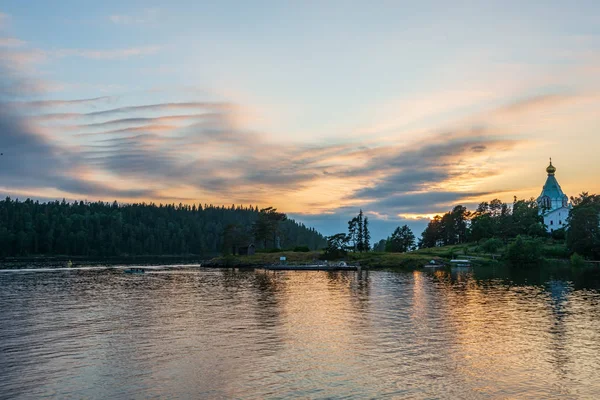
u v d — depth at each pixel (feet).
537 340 134.31
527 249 485.97
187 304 207.31
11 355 118.93
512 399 88.79
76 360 114.21
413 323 159.33
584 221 501.97
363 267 504.84
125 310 189.98
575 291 251.19
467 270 443.73
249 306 200.64
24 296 239.30
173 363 111.24
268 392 91.86
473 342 131.75
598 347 126.41
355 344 129.49
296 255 579.07
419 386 95.40
